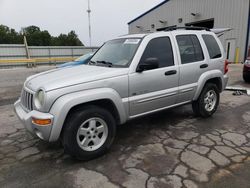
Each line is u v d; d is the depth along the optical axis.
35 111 2.89
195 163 3.01
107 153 3.34
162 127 4.31
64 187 2.58
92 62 4.11
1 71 18.30
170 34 4.02
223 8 18.97
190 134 3.97
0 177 2.78
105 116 3.18
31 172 2.88
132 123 4.53
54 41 60.03
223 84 4.95
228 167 2.91
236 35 18.19
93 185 2.60
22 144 3.68
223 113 5.13
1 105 6.28
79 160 3.14
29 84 3.22
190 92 4.26
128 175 2.78
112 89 3.20
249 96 6.79
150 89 3.62
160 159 3.13
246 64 9.17
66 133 2.92
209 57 4.55
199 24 22.53
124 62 3.54
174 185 2.57
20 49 24.58
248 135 3.90
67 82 2.91
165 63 3.84
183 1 22.89
